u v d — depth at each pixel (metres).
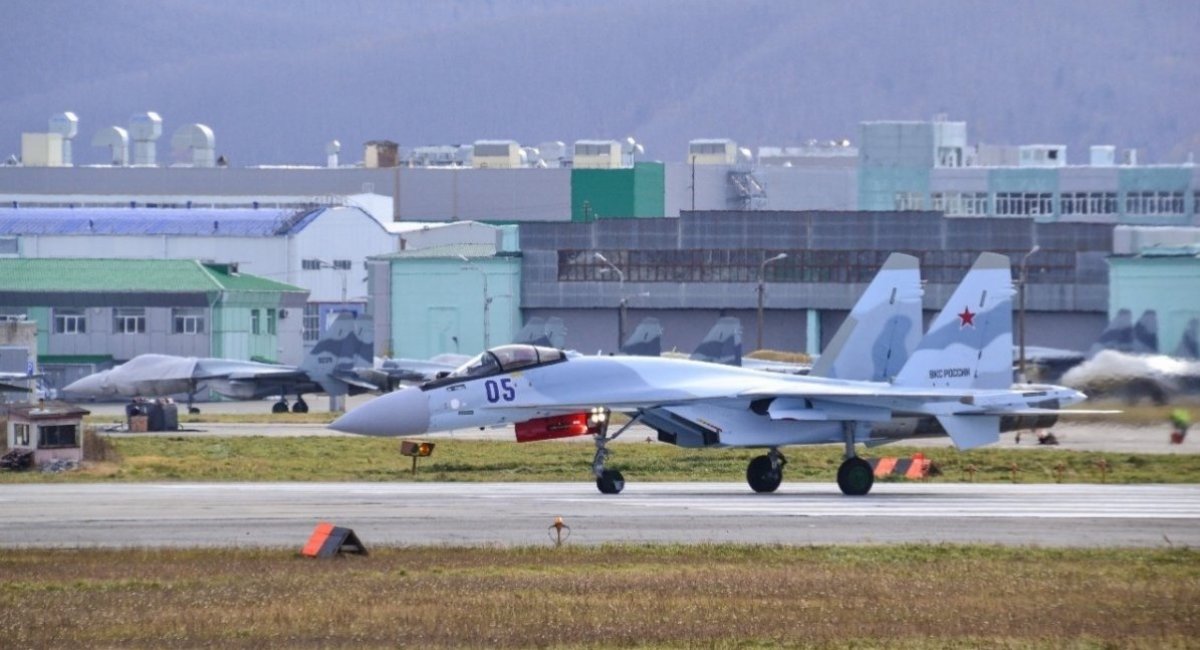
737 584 94.44
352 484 158.88
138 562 102.81
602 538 115.12
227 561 103.31
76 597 89.81
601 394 147.00
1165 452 198.50
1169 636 81.38
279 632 80.44
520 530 119.12
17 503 136.50
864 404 146.88
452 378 148.25
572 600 88.88
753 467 150.50
